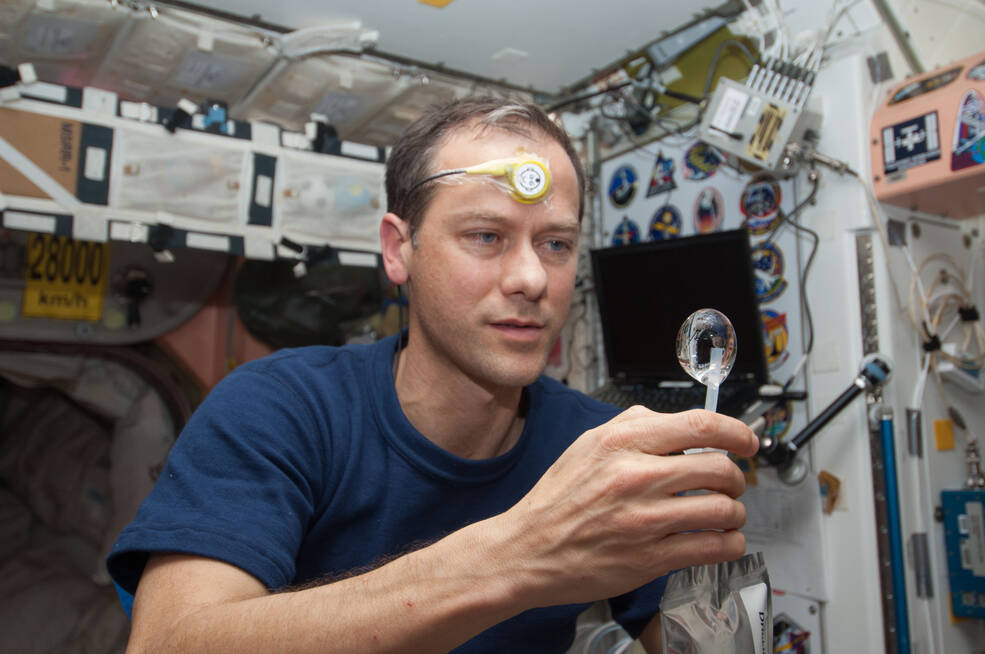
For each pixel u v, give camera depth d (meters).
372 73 1.92
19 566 2.33
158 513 0.57
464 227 0.68
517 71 2.15
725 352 0.53
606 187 2.35
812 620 1.67
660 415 0.45
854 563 1.59
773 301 1.82
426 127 0.75
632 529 0.42
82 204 1.52
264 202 1.75
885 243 1.59
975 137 1.42
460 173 0.68
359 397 0.77
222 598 0.51
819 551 1.65
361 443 0.75
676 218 2.10
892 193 1.57
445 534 0.77
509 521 0.46
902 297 1.62
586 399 0.97
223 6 1.68
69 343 2.12
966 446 1.71
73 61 1.69
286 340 2.36
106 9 1.53
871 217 1.61
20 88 1.46
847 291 1.65
